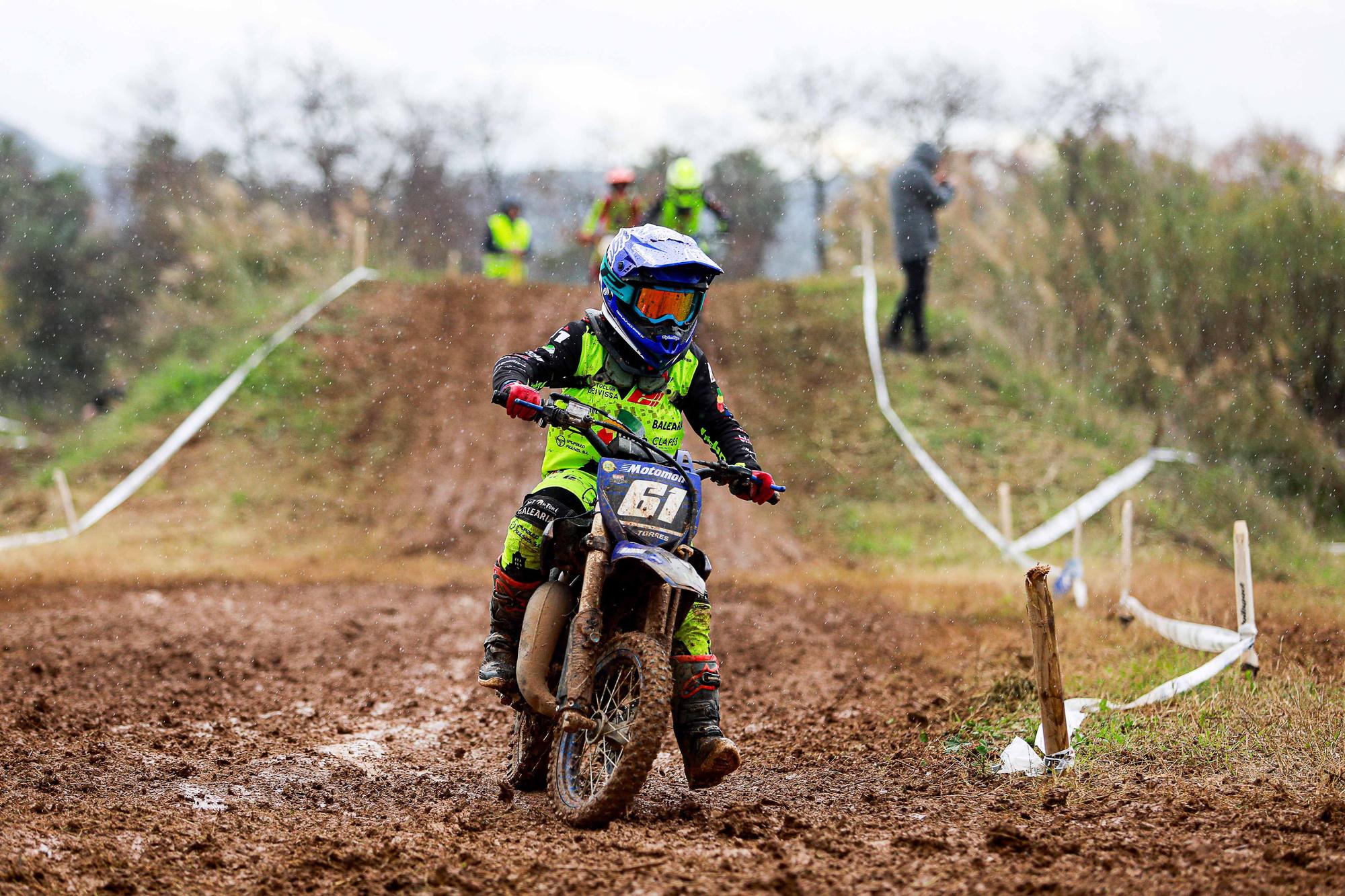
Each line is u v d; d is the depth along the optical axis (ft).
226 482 167.12
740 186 405.18
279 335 206.49
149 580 129.08
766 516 155.43
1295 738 50.72
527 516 46.14
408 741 63.72
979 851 39.27
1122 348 164.04
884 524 149.69
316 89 440.86
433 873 37.01
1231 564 121.08
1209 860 36.76
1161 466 145.07
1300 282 141.08
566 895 35.40
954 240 211.20
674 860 38.68
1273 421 139.03
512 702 49.37
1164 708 57.52
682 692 45.47
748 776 54.44
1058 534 134.00
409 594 124.06
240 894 35.96
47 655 87.04
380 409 186.29
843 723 65.51
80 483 169.99
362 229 252.01
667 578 41.11
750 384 188.96
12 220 378.73
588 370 46.62
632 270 44.75
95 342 363.76
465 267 457.27
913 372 185.57
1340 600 93.40
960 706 63.93
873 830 42.63
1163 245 157.89
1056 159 184.24
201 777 52.90
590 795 44.52
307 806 48.24
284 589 125.59
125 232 391.65
